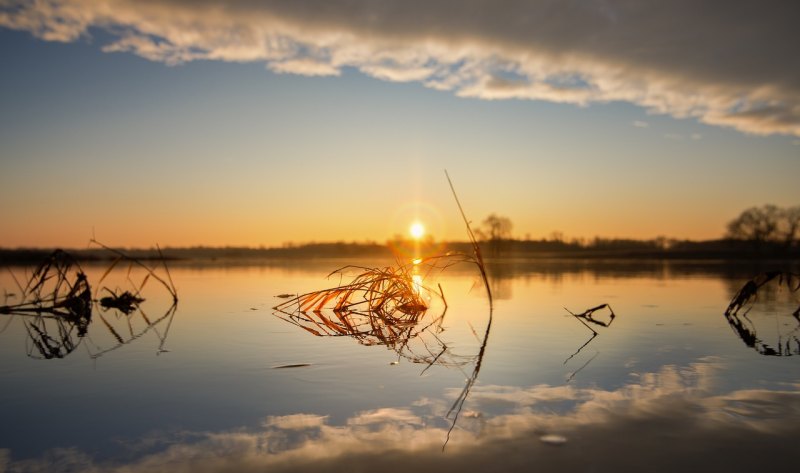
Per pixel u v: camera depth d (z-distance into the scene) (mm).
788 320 7586
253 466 2525
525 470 2447
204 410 3408
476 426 3037
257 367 4652
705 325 7105
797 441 2758
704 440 2785
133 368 4695
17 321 8297
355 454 2648
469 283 16344
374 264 32594
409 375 4293
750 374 4246
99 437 2945
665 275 20719
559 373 4336
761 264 36250
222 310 9359
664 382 4004
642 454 2621
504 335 6375
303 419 3199
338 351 5379
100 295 12664
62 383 4180
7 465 2580
